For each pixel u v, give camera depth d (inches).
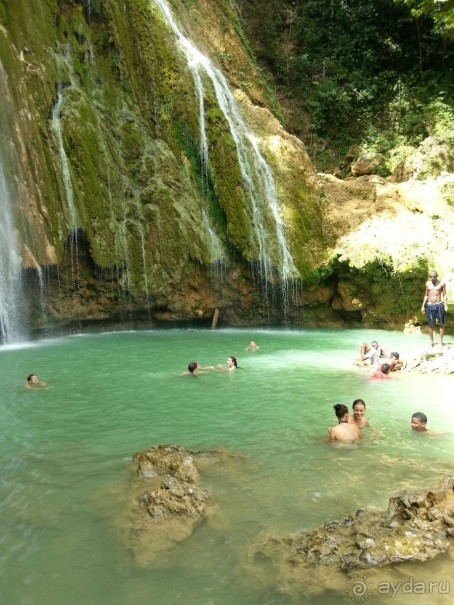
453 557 158.1
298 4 1194.0
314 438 280.5
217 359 511.8
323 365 487.5
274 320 792.9
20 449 257.3
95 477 223.0
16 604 141.3
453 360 454.3
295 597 143.3
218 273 757.9
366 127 1067.9
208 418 315.6
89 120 681.0
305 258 789.9
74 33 709.3
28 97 597.6
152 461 228.7
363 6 1139.9
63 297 641.6
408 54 1109.1
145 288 700.0
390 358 487.2
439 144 891.4
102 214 666.2
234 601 142.3
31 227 579.5
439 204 781.3
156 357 513.3
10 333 572.7
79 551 165.3
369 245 757.3
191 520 183.5
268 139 877.8
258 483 217.3
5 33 583.8
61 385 394.3
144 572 155.0
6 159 558.3
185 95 786.2
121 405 342.0
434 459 248.8
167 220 720.3
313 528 178.5
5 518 185.9
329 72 1138.0
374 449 263.0
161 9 840.3
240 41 1088.2
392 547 159.2
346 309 792.9
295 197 830.5
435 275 527.2
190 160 784.3
